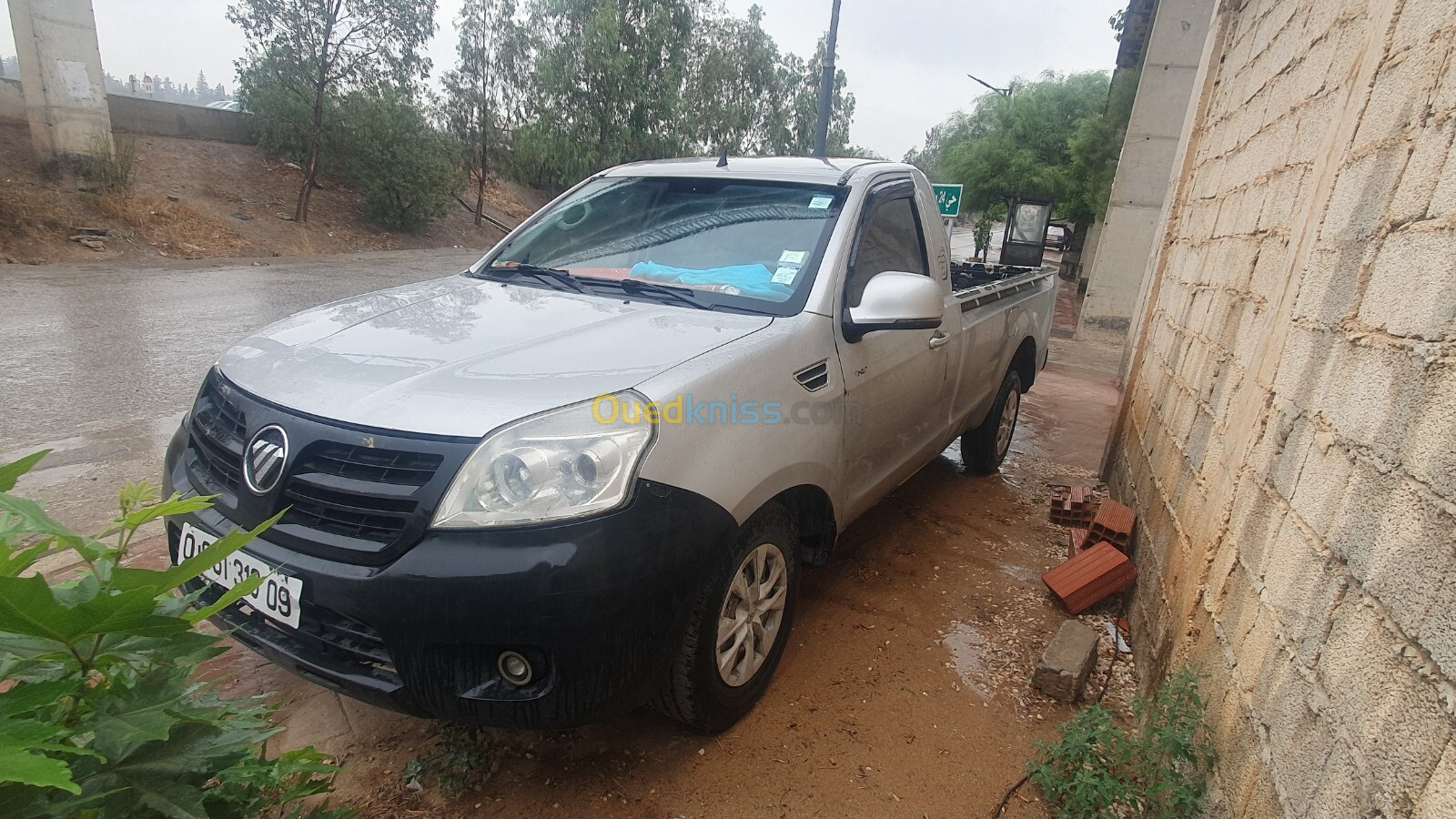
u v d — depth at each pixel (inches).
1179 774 84.5
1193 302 150.1
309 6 673.0
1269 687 70.9
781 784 89.9
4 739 30.2
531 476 73.3
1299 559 71.0
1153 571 124.7
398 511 74.4
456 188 834.8
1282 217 104.3
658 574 76.6
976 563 151.4
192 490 88.7
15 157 552.7
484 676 75.0
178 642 41.8
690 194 132.8
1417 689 49.6
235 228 618.5
